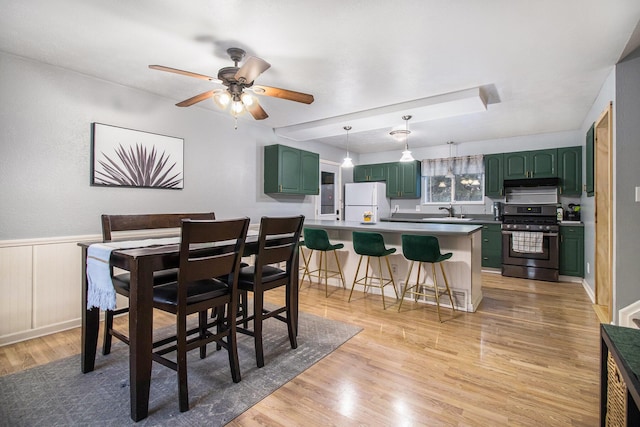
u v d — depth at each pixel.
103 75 2.96
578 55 2.52
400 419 1.67
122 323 3.02
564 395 1.88
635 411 1.02
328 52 2.50
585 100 3.60
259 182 4.73
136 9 1.96
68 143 2.84
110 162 3.09
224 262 1.91
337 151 6.62
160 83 3.16
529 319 3.12
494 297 3.87
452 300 3.43
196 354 2.38
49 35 2.26
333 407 1.77
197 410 1.74
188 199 3.81
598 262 3.56
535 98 3.54
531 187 5.39
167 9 1.96
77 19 2.07
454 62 2.65
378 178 6.84
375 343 2.57
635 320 2.35
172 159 3.61
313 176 5.29
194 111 3.86
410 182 6.44
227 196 4.26
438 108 3.58
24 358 2.30
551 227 4.70
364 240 3.43
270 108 3.92
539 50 2.44
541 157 5.16
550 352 2.42
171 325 2.94
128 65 2.75
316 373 2.12
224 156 4.22
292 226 2.37
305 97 2.57
